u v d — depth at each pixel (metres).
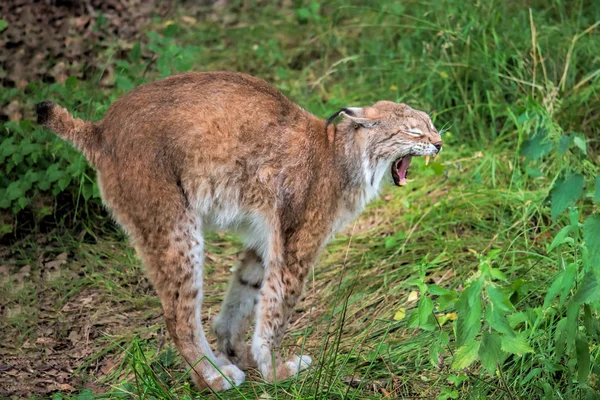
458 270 10.52
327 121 9.22
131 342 10.09
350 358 9.29
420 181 12.49
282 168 9.13
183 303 9.02
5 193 11.80
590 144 12.14
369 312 10.22
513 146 12.66
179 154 8.88
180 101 8.98
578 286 8.09
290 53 16.09
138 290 11.15
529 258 10.24
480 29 13.96
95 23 16.30
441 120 13.48
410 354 9.15
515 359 8.48
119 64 12.80
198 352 9.09
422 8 15.14
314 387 8.73
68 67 14.57
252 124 9.09
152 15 17.22
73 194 12.15
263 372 9.16
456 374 8.68
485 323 9.12
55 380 9.48
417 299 10.13
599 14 14.16
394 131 9.26
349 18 16.75
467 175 12.36
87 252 11.73
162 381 9.16
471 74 13.67
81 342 10.19
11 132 12.65
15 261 11.46
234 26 17.22
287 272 9.20
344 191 9.37
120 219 9.11
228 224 9.34
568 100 12.42
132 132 8.89
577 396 7.90
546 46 13.46
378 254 11.28
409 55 14.62
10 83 14.20
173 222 8.90
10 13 16.05
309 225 9.20
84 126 9.11
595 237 7.17
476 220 11.45
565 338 7.66
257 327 9.27
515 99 13.22
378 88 14.62
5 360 9.80
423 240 11.45
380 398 8.51
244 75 9.41
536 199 11.17
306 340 9.92
